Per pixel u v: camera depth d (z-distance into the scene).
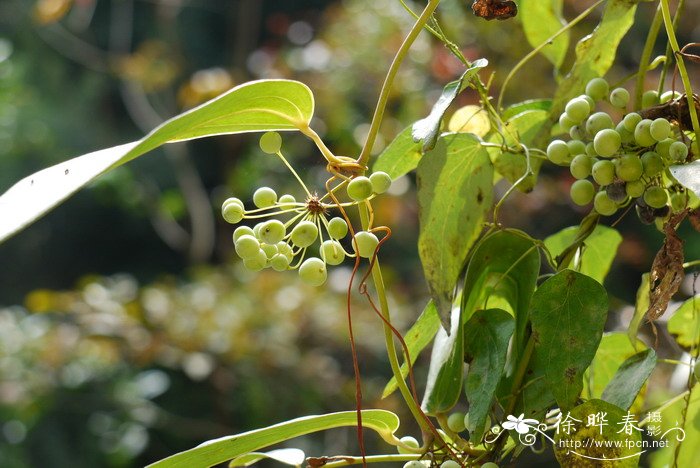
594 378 0.86
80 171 0.69
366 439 3.78
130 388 4.20
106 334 3.96
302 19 6.70
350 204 0.75
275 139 0.76
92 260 6.90
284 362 3.88
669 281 0.77
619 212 4.77
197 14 6.82
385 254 4.88
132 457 4.27
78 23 6.31
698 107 0.78
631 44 3.58
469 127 0.85
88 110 6.48
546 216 4.16
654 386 2.04
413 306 4.43
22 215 0.68
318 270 0.75
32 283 6.72
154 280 6.84
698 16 3.68
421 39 4.28
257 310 3.99
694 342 0.84
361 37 4.45
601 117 0.77
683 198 0.78
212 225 5.15
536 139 0.84
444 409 0.79
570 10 3.78
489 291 0.80
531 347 0.79
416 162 0.83
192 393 4.51
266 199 0.75
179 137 0.75
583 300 0.77
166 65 5.47
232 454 0.78
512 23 3.72
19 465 4.29
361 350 3.99
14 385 4.04
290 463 0.80
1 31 6.46
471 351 0.79
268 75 4.74
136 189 5.36
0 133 5.73
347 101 4.47
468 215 0.78
